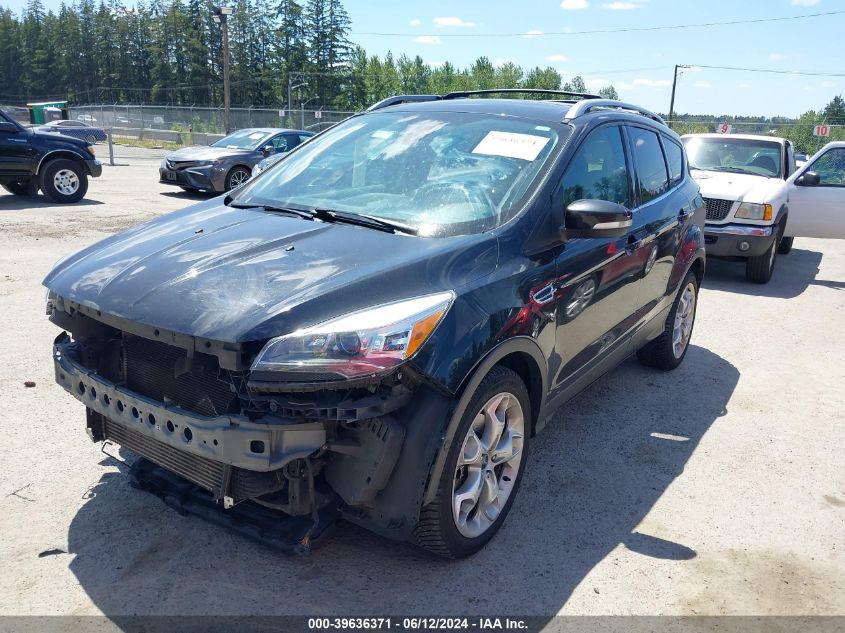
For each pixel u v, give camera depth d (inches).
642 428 181.0
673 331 213.8
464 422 110.4
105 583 109.7
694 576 121.4
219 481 104.3
